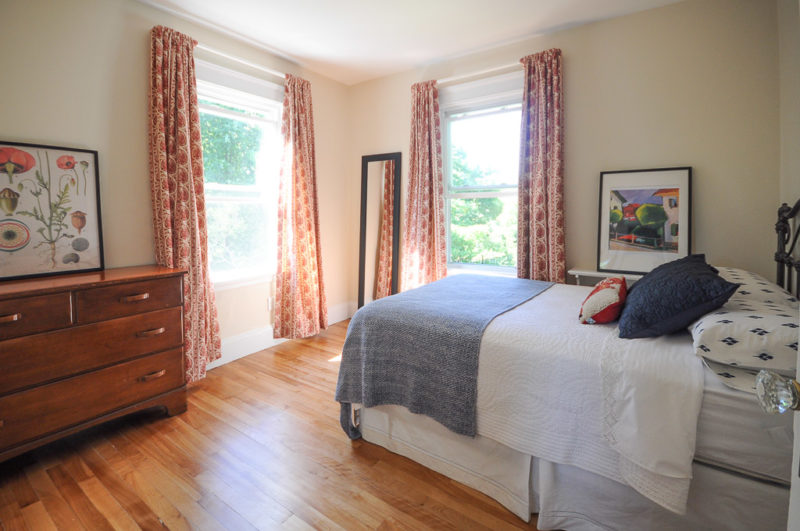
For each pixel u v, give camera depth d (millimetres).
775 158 2264
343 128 4039
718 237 2445
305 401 2398
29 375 1669
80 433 2031
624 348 1334
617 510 1303
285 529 1409
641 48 2604
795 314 1196
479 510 1517
